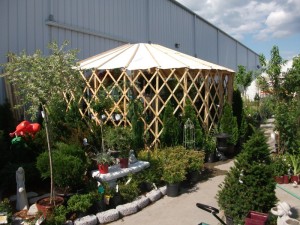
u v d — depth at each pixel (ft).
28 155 23.53
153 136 29.66
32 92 15.64
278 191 21.99
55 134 24.64
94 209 18.21
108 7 41.96
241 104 38.01
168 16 59.31
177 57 34.06
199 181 24.98
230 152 34.12
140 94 29.09
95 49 39.75
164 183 22.85
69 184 17.99
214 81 34.73
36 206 17.28
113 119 29.55
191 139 29.35
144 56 32.68
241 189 15.53
